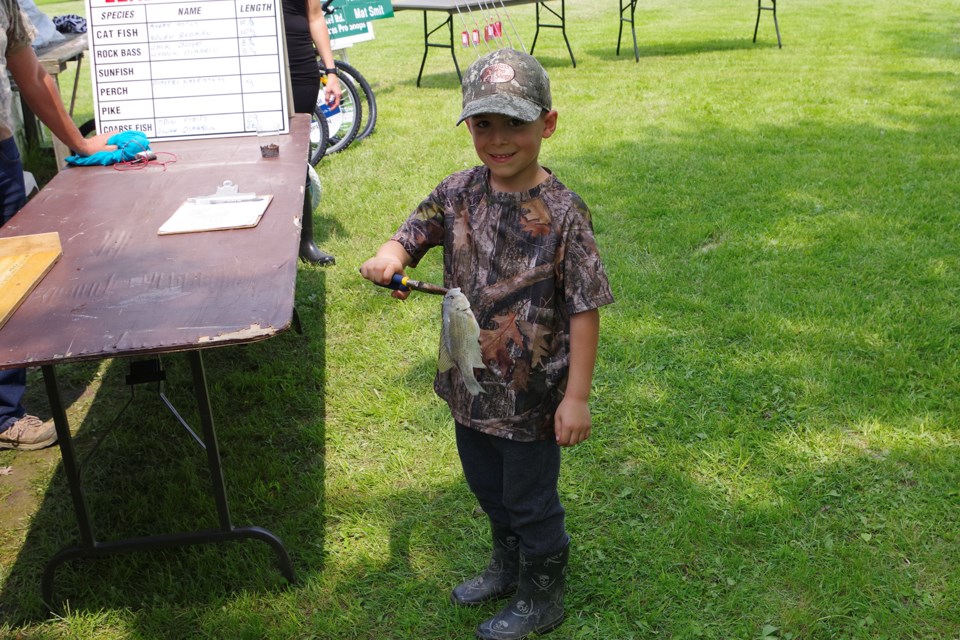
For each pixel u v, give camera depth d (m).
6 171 3.56
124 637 2.47
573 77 10.29
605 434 3.31
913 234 5.03
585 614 2.49
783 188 5.95
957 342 3.82
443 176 6.56
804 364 3.69
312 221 5.48
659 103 8.75
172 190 3.40
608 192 6.00
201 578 2.66
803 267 4.62
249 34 4.39
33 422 3.48
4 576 2.75
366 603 2.57
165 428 3.54
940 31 12.94
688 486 2.98
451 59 12.23
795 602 2.48
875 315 4.07
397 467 3.19
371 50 13.29
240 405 3.69
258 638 2.44
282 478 3.17
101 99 4.38
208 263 2.59
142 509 3.02
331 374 3.89
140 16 4.36
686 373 3.67
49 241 2.68
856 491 2.93
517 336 2.08
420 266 4.93
